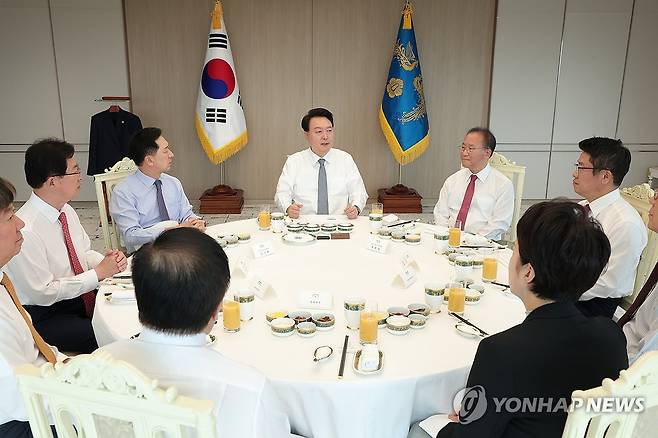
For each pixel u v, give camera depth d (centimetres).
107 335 169
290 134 610
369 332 154
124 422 99
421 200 618
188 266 99
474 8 580
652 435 104
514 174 354
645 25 579
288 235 263
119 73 570
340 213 357
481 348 111
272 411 105
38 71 562
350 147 617
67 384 99
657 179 610
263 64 588
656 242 247
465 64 595
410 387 140
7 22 547
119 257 223
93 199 606
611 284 223
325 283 206
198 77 583
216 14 546
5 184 146
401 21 568
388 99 577
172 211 317
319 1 575
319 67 593
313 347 156
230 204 587
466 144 312
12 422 146
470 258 208
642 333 185
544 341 106
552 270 107
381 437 142
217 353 105
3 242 145
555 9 572
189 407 89
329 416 139
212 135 563
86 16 552
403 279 200
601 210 234
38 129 577
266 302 188
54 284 212
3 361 136
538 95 597
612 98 600
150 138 293
